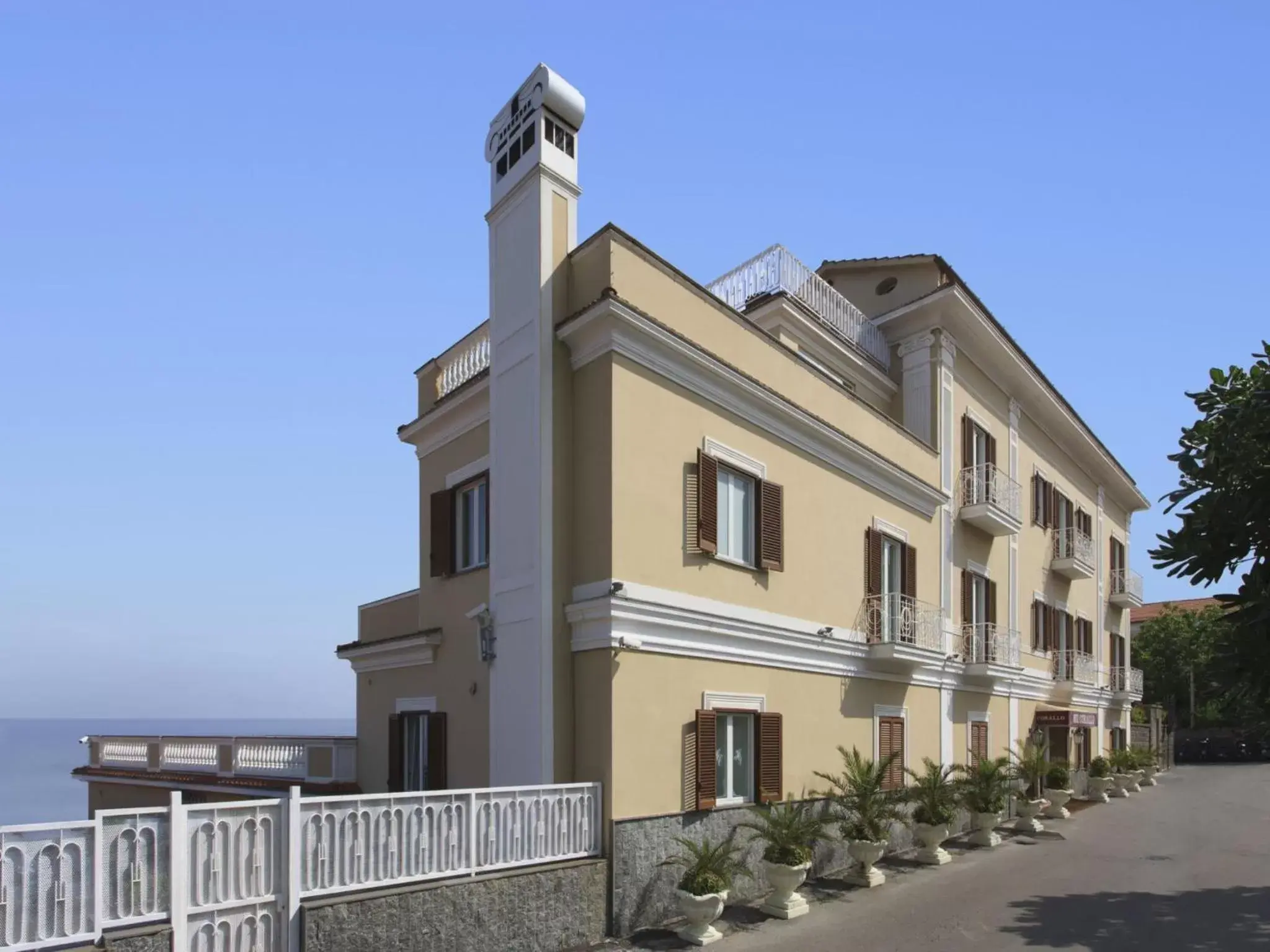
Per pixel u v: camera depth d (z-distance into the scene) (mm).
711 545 12781
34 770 101250
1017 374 24781
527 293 12477
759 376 14477
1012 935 11273
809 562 15242
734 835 12711
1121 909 12727
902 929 11508
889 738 17297
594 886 10469
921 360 21078
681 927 11211
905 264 22062
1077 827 21500
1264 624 6121
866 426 17547
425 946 8617
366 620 17594
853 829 14359
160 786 19812
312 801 8031
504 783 11883
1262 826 21828
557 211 12594
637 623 11438
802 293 18734
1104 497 35375
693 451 12781
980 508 21141
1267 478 6344
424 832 8891
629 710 11227
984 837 18406
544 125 12586
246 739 18516
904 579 18562
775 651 14102
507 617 12195
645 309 12320
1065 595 29406
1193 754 50531
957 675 20391
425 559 15531
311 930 7805
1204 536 6504
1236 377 6832
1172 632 54406
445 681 14430
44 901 6375
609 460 11484
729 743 13133
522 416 12305
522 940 9531
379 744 16234
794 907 12117
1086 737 30453
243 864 7516
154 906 6945
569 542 11898
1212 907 12945
